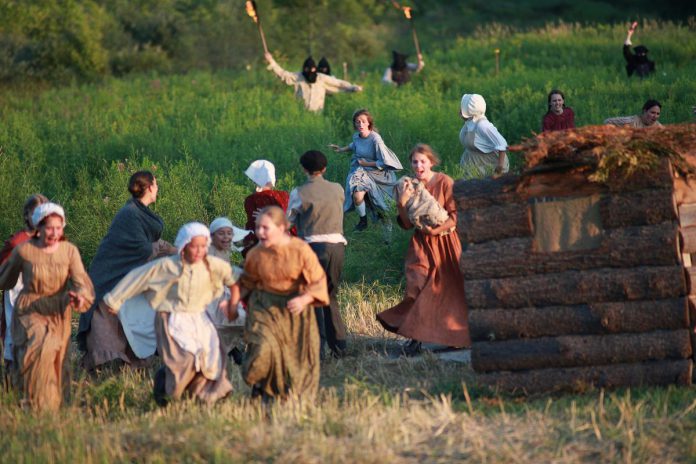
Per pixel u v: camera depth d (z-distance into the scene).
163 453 21.69
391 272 39.69
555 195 24.52
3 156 53.56
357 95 71.44
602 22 150.62
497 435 21.77
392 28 145.88
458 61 93.19
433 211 28.27
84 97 83.69
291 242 24.22
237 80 88.62
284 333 24.62
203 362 24.56
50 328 25.39
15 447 22.06
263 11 118.62
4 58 99.19
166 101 74.69
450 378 26.84
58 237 25.08
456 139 56.56
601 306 23.98
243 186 47.97
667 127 24.81
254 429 22.47
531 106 61.72
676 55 83.38
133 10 120.38
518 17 154.75
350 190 42.34
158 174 47.94
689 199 24.94
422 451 21.09
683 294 23.58
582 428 21.62
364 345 31.16
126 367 28.88
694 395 23.19
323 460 20.64
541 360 24.39
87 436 22.92
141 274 24.69
